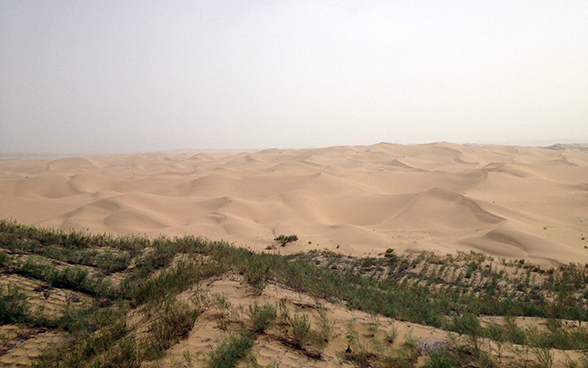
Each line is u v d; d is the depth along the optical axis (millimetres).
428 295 16000
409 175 123250
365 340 5383
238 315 5715
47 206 85438
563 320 9711
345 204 84938
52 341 4637
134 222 66438
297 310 6477
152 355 4238
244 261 10000
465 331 6195
